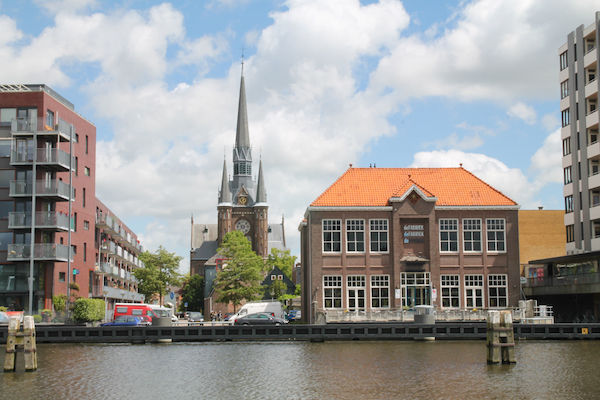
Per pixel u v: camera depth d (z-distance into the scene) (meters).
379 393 27.06
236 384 29.88
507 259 68.69
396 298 67.38
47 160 64.75
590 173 72.62
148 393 27.75
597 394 26.64
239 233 150.88
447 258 68.56
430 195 68.50
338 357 40.03
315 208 68.50
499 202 69.50
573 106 75.94
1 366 36.59
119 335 52.41
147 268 113.44
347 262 68.44
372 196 70.00
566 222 78.25
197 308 186.88
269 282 165.00
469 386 28.48
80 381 30.98
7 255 63.84
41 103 65.69
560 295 71.69
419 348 45.88
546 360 37.34
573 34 76.00
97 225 85.50
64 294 68.25
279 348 47.34
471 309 66.25
